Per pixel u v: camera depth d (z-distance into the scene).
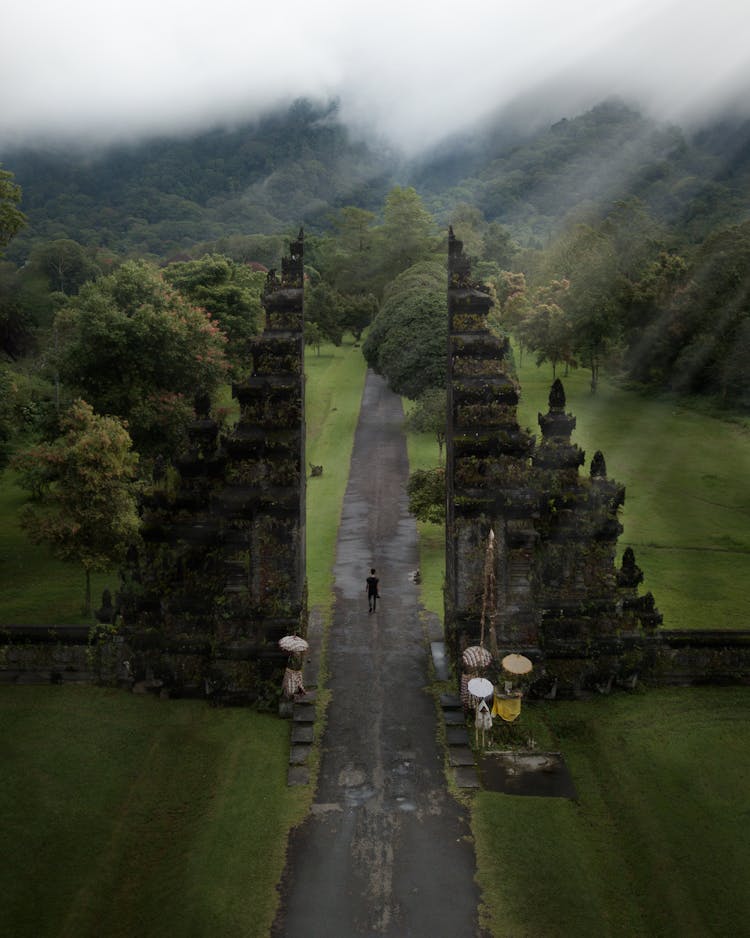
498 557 30.09
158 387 54.78
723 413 63.66
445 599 35.09
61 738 27.42
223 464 30.75
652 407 67.38
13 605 41.34
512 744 27.44
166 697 30.41
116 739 27.53
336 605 39.88
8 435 47.00
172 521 30.45
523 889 20.94
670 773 25.52
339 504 57.53
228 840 22.75
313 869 21.62
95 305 52.91
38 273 116.44
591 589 31.16
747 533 48.03
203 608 30.47
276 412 30.75
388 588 42.22
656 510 51.03
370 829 23.20
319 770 26.00
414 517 54.38
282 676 29.72
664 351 68.25
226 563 29.89
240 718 29.12
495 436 30.30
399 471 65.12
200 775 25.80
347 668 33.03
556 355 77.88
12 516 56.16
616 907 20.47
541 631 30.56
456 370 31.81
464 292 32.62
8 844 22.28
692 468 55.81
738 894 20.47
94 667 31.22
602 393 74.50
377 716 29.25
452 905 20.38
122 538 37.84
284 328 31.94
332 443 73.56
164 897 20.72
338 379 101.19
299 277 32.62
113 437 37.59
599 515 30.92
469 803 24.39
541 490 30.81
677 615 38.19
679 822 23.22
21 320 80.31
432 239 136.25
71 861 21.86
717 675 30.98
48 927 19.59
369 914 20.05
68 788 24.81
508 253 139.25
